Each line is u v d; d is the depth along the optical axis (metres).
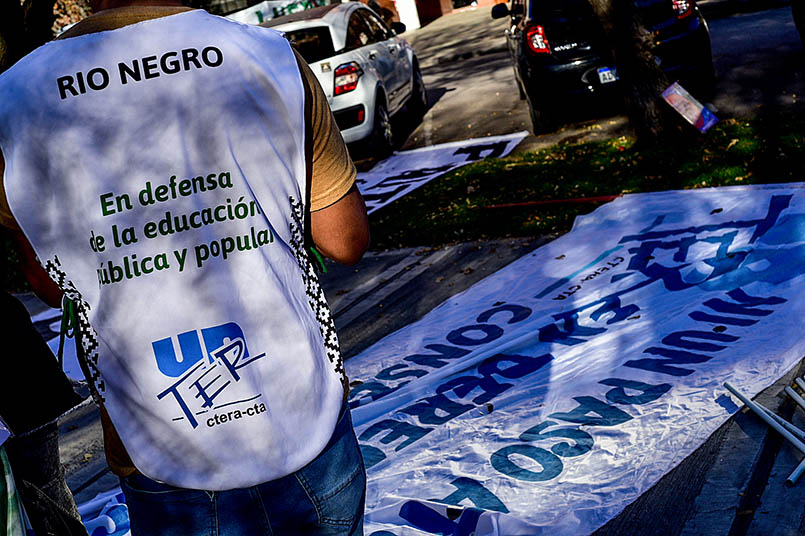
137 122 1.34
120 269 1.36
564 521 2.86
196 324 1.37
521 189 7.50
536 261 5.67
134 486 1.48
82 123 1.32
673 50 8.83
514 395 3.89
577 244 5.75
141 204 1.35
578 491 3.04
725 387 3.44
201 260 1.37
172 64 1.35
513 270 5.62
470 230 6.79
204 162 1.37
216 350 1.38
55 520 1.79
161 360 1.37
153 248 1.36
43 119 1.32
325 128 1.50
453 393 4.08
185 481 1.41
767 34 11.30
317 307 1.52
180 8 1.42
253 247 1.41
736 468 2.95
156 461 1.41
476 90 13.32
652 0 8.91
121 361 1.38
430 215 7.54
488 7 24.91
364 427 3.94
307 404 1.46
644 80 7.48
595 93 8.97
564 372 4.01
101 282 1.36
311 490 1.49
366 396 4.32
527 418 3.65
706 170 6.55
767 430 3.13
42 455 1.98
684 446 3.15
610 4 7.50
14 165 1.34
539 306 4.93
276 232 1.43
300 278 1.48
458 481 3.28
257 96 1.39
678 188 6.35
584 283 5.09
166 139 1.35
